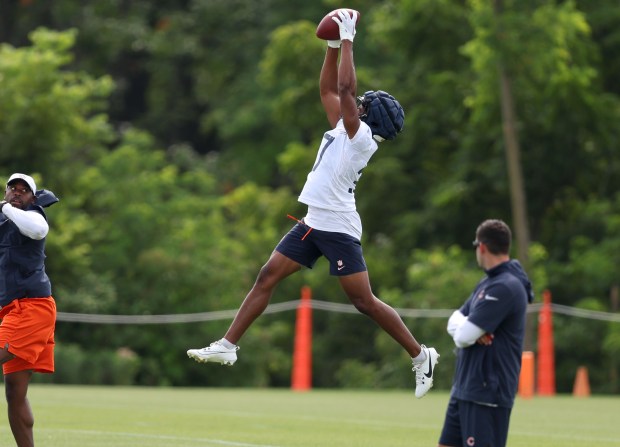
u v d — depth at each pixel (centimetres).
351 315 12650
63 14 16125
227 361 3322
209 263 11675
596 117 11300
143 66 17575
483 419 2911
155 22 17462
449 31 12019
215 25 16850
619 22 11862
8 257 3294
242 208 13725
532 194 12119
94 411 5509
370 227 13012
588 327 11162
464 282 10794
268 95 15550
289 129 15725
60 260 10712
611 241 11375
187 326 11375
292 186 15975
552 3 10556
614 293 11438
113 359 10506
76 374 10219
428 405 6525
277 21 15588
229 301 11556
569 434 4862
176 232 11900
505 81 10381
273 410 5931
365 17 14125
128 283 11350
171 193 12412
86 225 10950
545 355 8712
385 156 12825
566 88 10762
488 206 12369
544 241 12388
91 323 11075
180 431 4625
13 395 3350
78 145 11544
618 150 11850
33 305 3312
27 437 3381
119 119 17825
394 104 3350
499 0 10338
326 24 3309
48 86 11138
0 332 3288
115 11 16750
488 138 11831
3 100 10969
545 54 10188
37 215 3253
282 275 3325
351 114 3241
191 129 17750
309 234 3291
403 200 12862
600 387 11162
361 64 14388
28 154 11012
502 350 2919
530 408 6462
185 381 11550
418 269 11156
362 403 6631
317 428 4919
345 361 12312
